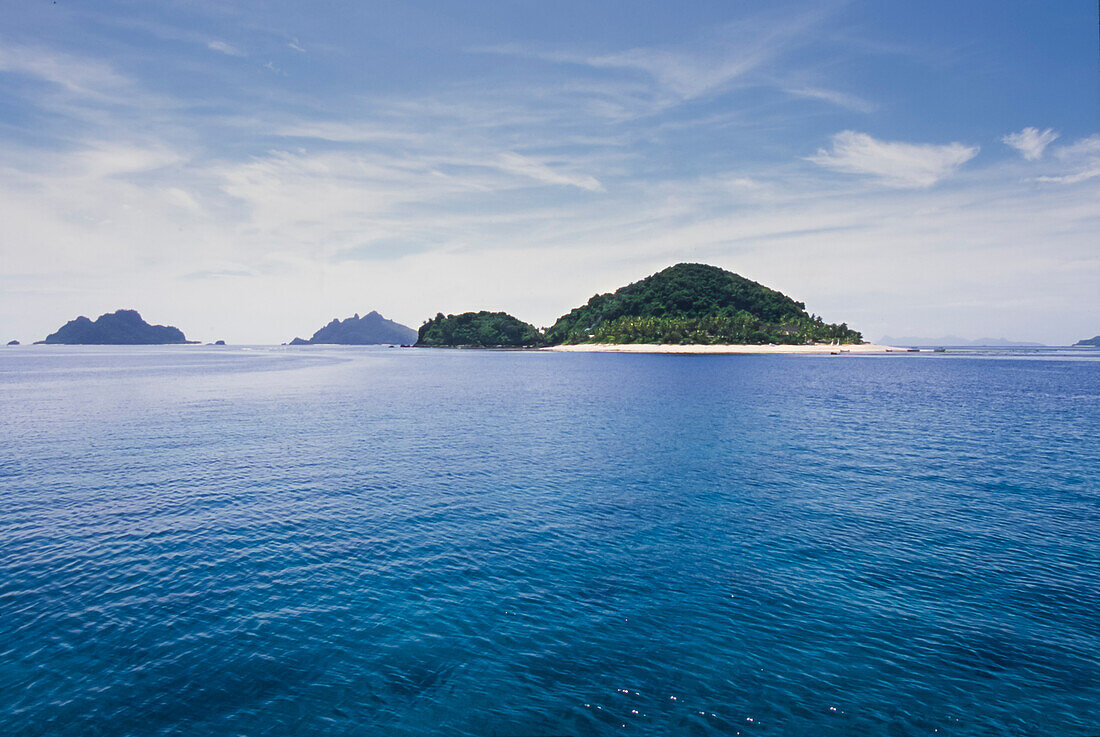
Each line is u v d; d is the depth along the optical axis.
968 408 57.69
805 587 16.05
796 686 11.67
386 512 22.58
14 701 10.88
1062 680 11.86
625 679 11.91
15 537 19.22
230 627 13.68
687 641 13.31
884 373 124.75
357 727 10.47
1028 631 13.69
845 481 27.84
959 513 22.64
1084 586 15.98
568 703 11.18
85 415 50.19
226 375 111.25
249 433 41.16
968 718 10.77
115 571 16.66
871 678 11.93
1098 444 37.66
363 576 16.59
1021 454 34.44
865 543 19.38
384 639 13.29
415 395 72.00
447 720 10.68
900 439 39.53
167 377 103.81
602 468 30.55
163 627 13.62
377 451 34.78
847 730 10.46
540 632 13.68
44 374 111.81
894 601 15.21
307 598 15.20
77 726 10.30
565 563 17.70
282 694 11.32
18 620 13.75
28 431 41.16
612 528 20.94
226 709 10.85
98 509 22.41
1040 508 23.27
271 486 26.23
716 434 41.59
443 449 35.50
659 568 17.36
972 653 12.80
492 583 16.25
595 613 14.61
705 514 22.56
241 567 17.09
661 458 33.12
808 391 78.06
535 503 24.05
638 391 78.00
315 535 19.89
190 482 26.77
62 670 11.88
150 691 11.30
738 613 14.60
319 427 44.31
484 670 12.18
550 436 40.66
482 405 60.44
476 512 22.72
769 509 23.27
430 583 16.22
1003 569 17.17
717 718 10.77
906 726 10.57
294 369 136.38
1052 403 62.56
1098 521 21.56
